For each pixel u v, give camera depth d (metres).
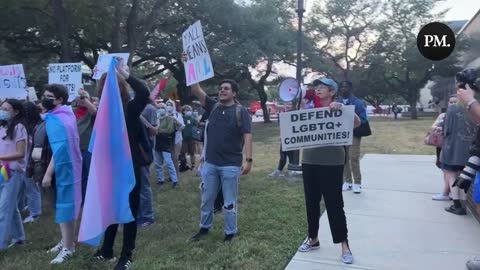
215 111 4.86
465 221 5.58
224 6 24.25
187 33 4.98
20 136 4.75
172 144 8.47
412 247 4.67
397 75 44.72
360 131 7.06
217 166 4.84
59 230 5.62
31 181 6.06
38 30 20.23
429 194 7.12
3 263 4.43
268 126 31.20
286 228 5.32
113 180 3.95
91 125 4.92
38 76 18.78
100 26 18.48
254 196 7.09
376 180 8.34
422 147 14.52
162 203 6.94
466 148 5.70
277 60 31.47
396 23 40.94
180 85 29.56
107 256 4.40
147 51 25.52
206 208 5.02
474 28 12.28
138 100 4.12
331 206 4.21
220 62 26.78
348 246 4.31
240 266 4.18
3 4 15.77
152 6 18.97
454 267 4.12
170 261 4.34
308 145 4.22
